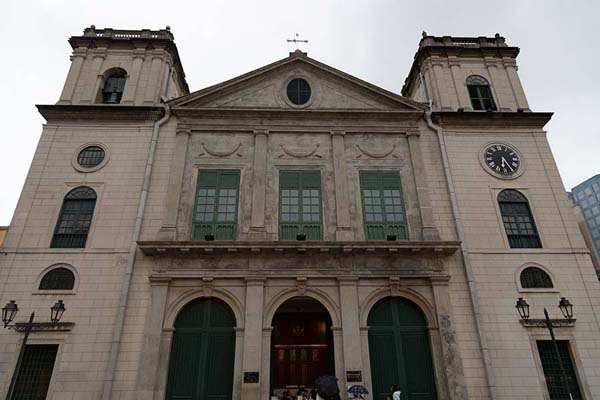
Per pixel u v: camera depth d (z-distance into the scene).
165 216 15.08
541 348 13.77
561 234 15.51
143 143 16.52
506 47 19.34
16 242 14.40
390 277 14.25
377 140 17.12
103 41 18.64
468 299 14.23
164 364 12.99
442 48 19.17
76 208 15.30
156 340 13.12
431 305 14.09
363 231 15.33
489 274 14.64
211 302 14.11
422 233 15.26
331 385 11.77
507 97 18.44
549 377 13.38
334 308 13.91
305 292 14.08
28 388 12.59
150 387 12.51
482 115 17.38
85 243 14.62
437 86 18.50
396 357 13.67
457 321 13.91
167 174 16.02
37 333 13.14
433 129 17.33
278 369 16.75
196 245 14.03
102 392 12.44
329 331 14.16
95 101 17.38
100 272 14.10
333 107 17.67
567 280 14.67
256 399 12.47
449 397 12.84
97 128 16.73
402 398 13.14
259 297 13.81
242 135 16.94
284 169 16.30
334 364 13.40
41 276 13.95
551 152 17.08
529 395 12.97
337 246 14.24
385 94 17.84
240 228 15.08
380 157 16.75
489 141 17.20
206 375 13.16
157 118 17.00
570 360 13.61
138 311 13.59
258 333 13.34
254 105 17.58
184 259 14.27
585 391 13.01
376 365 13.54
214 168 16.20
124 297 13.61
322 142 16.92
